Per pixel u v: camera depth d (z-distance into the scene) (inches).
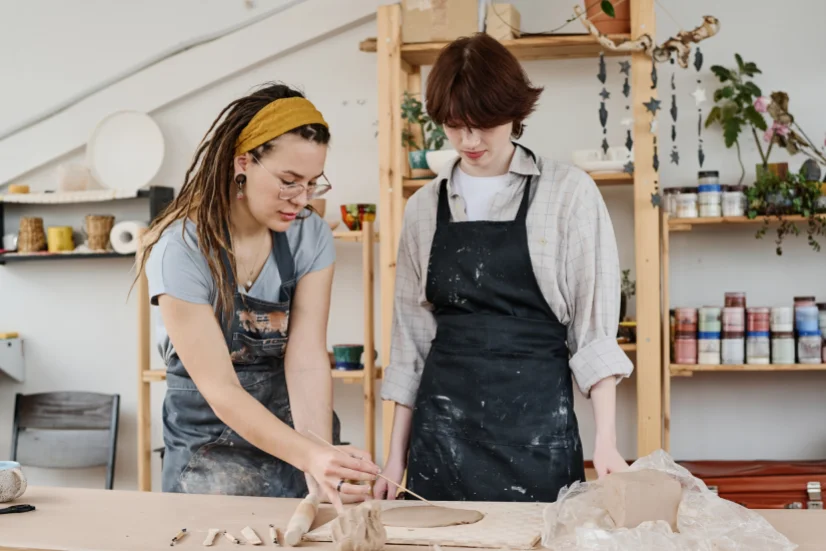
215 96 163.5
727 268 144.2
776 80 142.9
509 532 60.4
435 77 81.5
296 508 68.9
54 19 170.2
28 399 167.3
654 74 129.5
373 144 156.4
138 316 152.9
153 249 75.2
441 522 63.1
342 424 157.8
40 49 170.9
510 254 86.9
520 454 84.6
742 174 142.9
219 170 73.1
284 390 86.0
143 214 167.2
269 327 82.0
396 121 134.9
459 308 89.4
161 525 63.7
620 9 130.4
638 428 131.3
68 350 171.6
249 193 72.3
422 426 88.0
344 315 157.8
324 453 65.2
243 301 79.9
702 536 55.5
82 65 168.9
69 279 171.5
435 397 87.9
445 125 83.1
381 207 135.6
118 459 168.4
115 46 167.3
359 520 56.3
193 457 82.9
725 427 144.8
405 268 94.2
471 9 132.3
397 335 94.4
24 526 63.6
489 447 85.2
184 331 72.4
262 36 159.3
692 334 133.6
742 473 127.6
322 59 158.4
